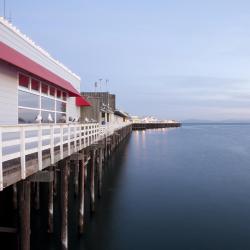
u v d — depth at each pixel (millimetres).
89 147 17578
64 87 17719
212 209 18609
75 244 13484
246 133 119125
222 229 15484
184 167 33219
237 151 50031
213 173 29938
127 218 16781
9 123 11617
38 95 14977
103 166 32000
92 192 17625
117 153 42812
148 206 18969
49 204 13922
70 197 19391
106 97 44469
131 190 22750
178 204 19453
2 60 9977
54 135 9953
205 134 107312
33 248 12578
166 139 76250
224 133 118062
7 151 10211
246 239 14289
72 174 24078
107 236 14359
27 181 8117
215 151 49719
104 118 39500
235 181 26344
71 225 15352
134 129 139875
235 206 19219
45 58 17188
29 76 13570
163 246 13422
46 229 14383
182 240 14086
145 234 14703
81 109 30828
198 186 24375
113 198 20531
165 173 29547
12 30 12469
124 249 13078
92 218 16719
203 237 14484
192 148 54000
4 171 6887
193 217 17156
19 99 12641
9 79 11570
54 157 9945
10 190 16453
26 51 14258
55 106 18078
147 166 33344
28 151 7863
